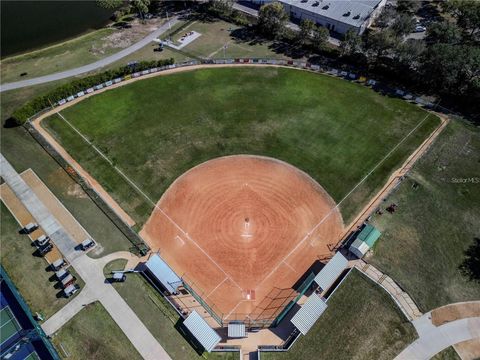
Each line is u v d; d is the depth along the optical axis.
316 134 73.75
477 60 73.69
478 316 50.78
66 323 51.34
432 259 56.22
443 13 106.19
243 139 73.12
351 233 59.06
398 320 50.47
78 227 61.16
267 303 52.47
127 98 82.12
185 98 81.88
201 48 96.44
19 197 65.31
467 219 60.59
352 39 86.19
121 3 111.88
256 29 102.19
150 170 68.38
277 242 58.22
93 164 69.69
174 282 52.62
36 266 56.97
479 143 71.25
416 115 76.75
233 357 48.22
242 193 64.31
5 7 117.19
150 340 49.78
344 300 52.19
